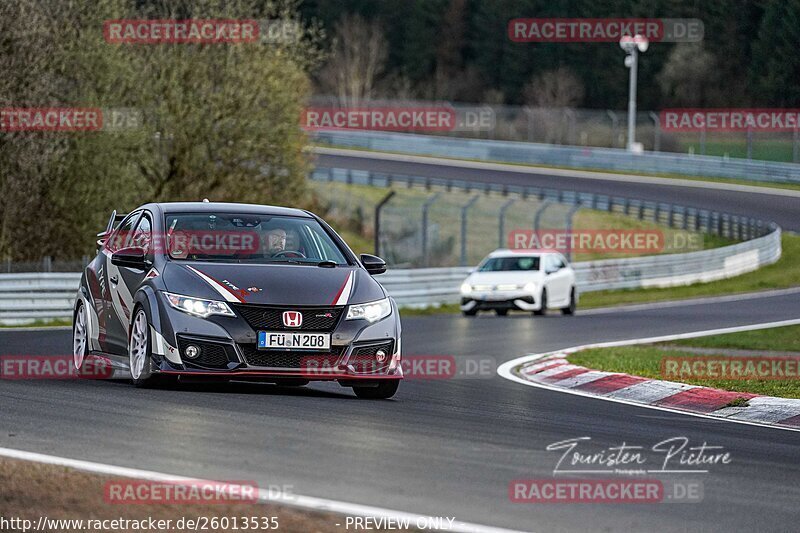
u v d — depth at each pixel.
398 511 21.48
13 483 22.66
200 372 35.72
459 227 174.75
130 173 118.56
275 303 36.28
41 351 55.47
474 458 27.12
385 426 31.48
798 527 21.64
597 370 52.25
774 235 165.62
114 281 40.81
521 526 20.84
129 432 28.77
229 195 125.25
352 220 173.50
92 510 20.86
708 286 141.12
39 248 108.44
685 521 21.83
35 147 102.12
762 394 44.53
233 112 123.25
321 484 23.52
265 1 125.69
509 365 56.91
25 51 102.19
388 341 37.59
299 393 39.16
